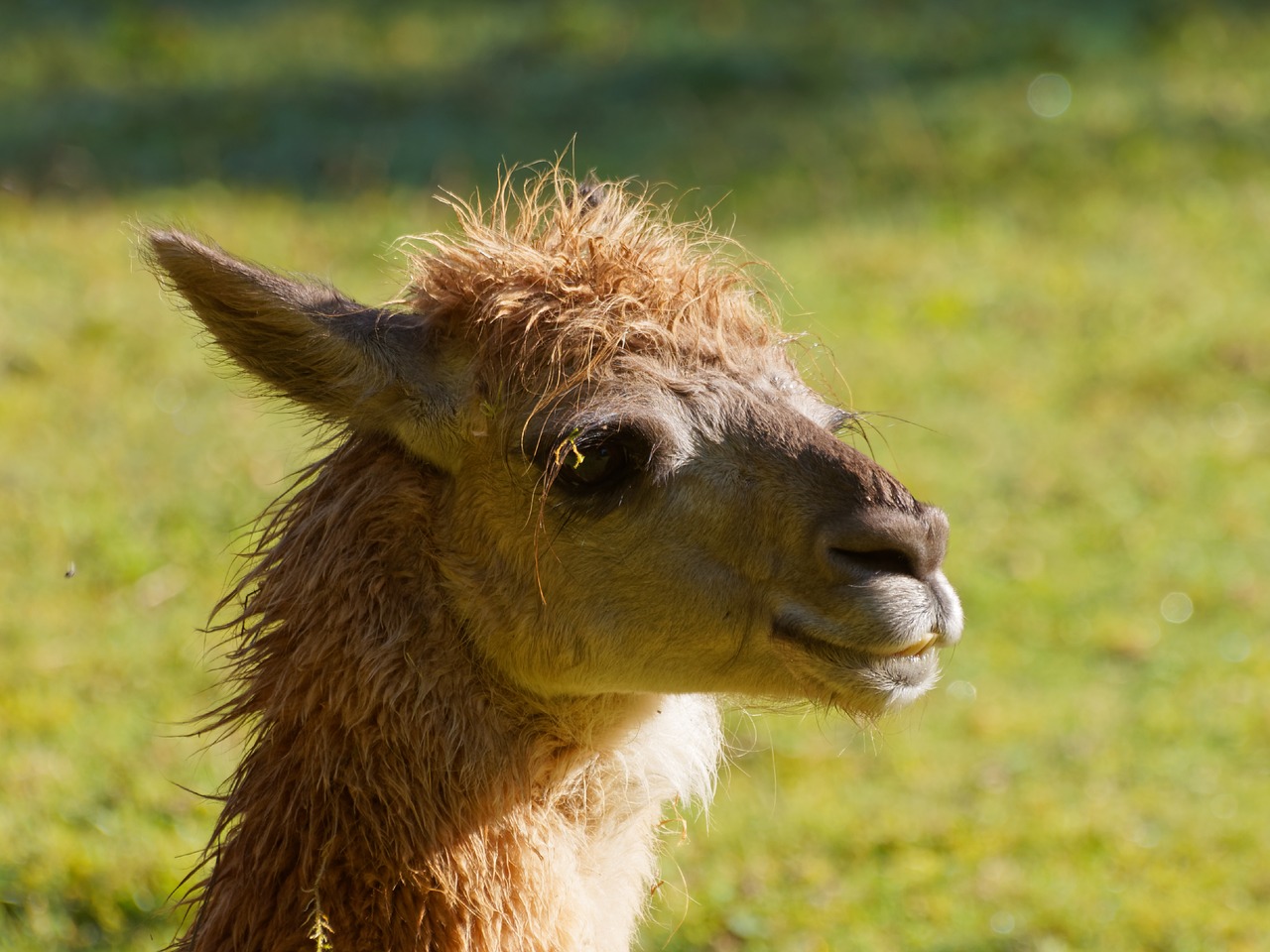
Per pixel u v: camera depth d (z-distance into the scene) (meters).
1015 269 48.25
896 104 59.12
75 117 56.16
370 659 14.37
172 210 47.62
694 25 66.62
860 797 25.92
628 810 15.79
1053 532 34.72
